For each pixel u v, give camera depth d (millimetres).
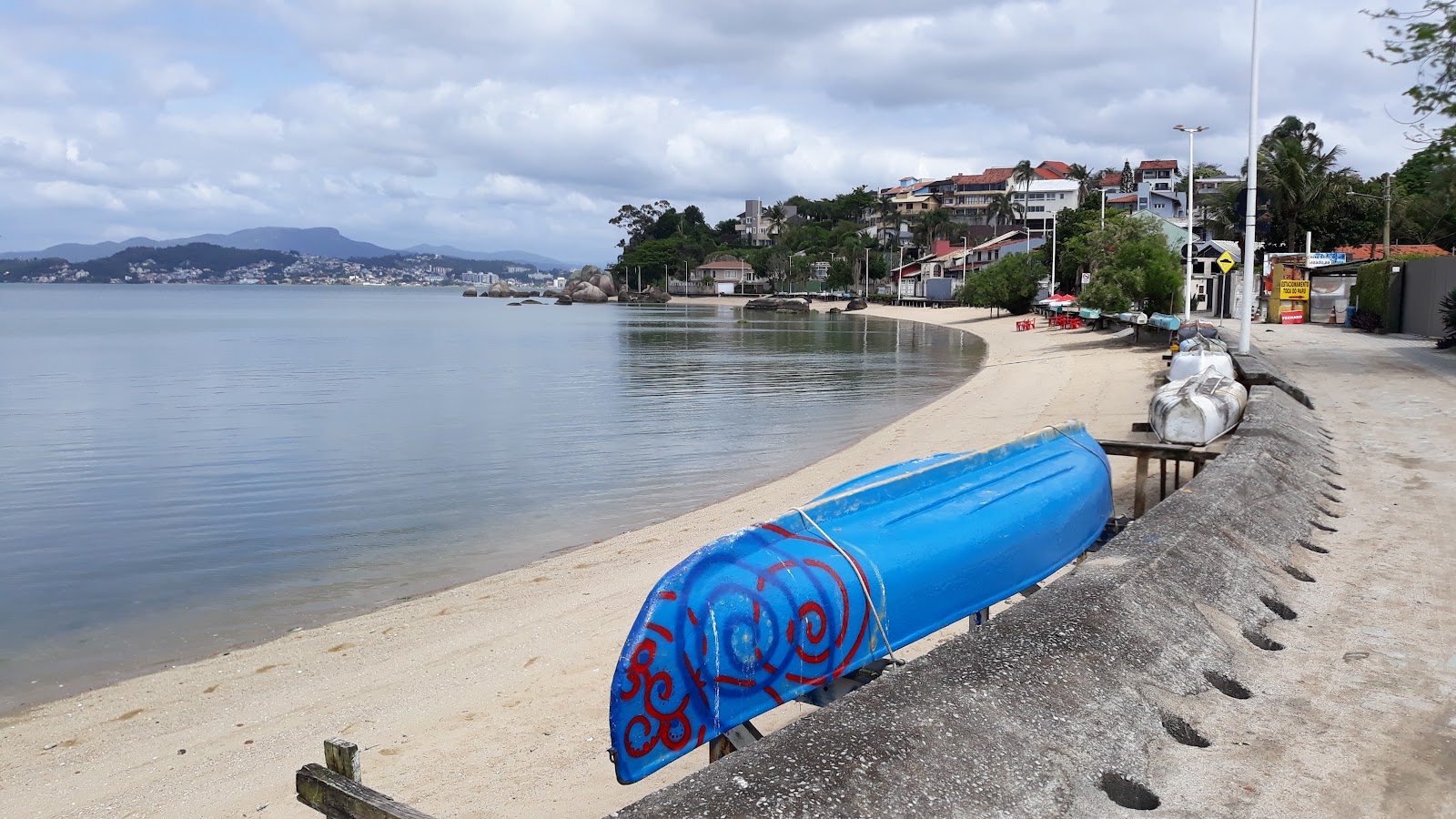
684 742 4043
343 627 10016
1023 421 20703
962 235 134125
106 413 27906
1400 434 11961
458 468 19375
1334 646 5422
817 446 21609
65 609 10852
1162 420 10266
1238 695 4797
